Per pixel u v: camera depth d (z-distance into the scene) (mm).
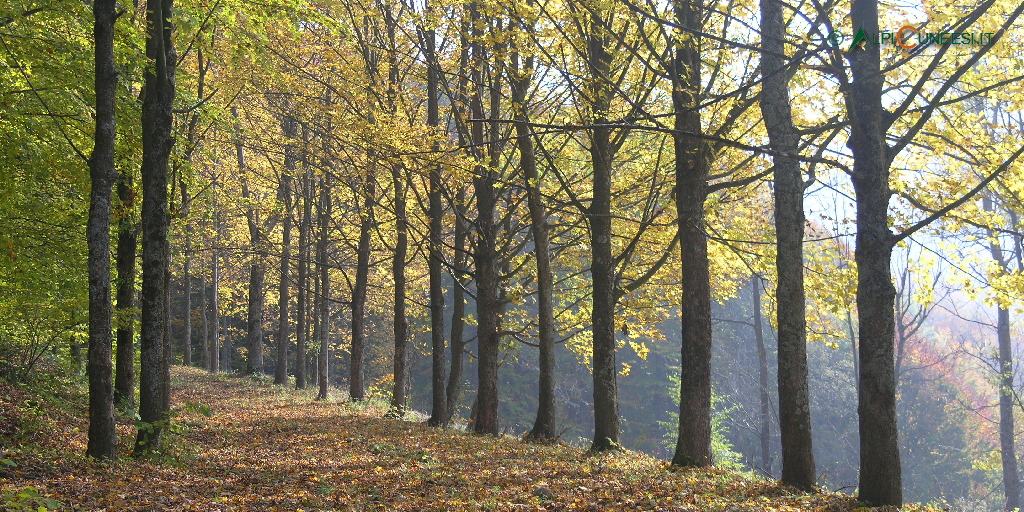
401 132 15648
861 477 9141
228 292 44719
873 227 9039
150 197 10789
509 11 12797
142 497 8102
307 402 24938
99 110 9547
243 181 26734
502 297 20328
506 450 14617
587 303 21734
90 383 9742
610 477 10961
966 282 14406
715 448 27500
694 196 13500
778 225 10758
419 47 17672
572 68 13484
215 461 11633
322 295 27469
